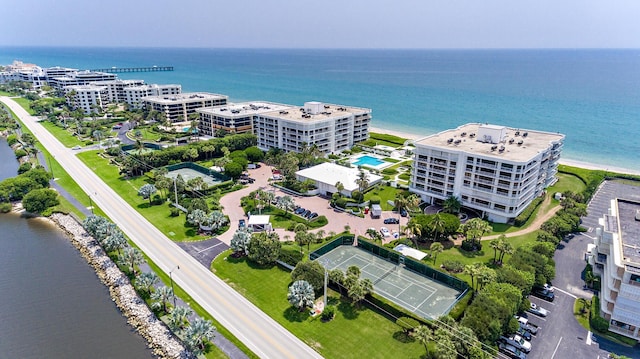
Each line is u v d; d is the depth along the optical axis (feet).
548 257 325.62
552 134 503.61
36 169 505.66
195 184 467.52
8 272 329.93
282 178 540.11
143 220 413.18
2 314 276.82
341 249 359.46
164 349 240.94
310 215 421.18
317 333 253.03
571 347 244.01
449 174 435.12
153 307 272.31
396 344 242.78
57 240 386.73
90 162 602.85
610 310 260.62
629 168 616.80
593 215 442.50
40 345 248.11
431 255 346.54
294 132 606.55
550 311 278.26
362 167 575.79
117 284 306.76
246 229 367.66
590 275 306.96
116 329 262.47
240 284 304.30
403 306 276.62
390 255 339.98
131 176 545.85
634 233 281.74
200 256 343.46
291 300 266.57
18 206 461.37
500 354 237.04
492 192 406.00
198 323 234.38
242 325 259.60
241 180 530.68
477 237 353.51
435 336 226.99
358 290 265.54
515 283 273.33
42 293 301.43
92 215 385.29
